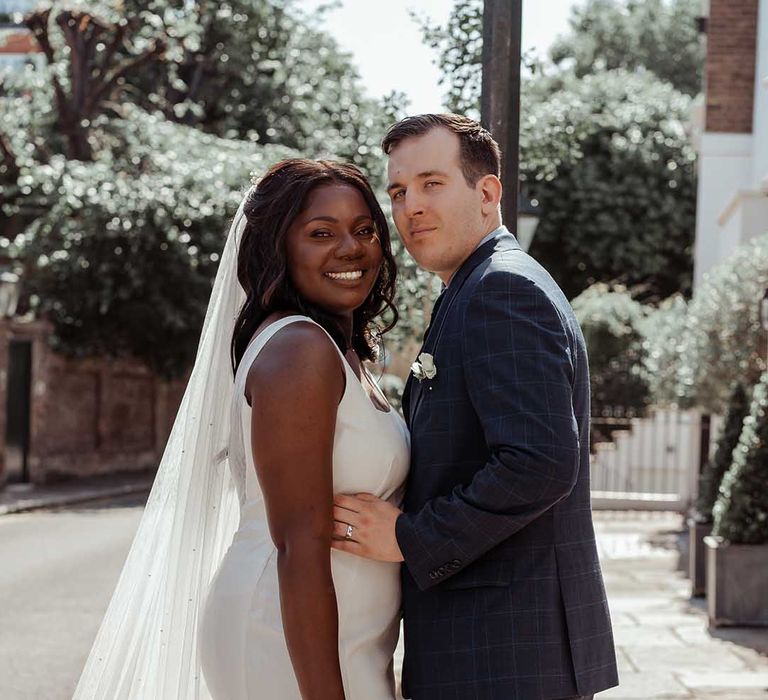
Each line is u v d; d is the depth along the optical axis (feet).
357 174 8.41
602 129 84.58
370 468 8.12
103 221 61.16
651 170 83.82
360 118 24.71
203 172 63.05
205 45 77.92
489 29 14.99
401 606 8.68
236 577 8.07
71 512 50.49
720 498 26.96
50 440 62.44
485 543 7.75
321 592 7.48
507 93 14.94
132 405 73.51
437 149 8.58
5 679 20.04
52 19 67.82
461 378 8.14
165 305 63.26
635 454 59.88
